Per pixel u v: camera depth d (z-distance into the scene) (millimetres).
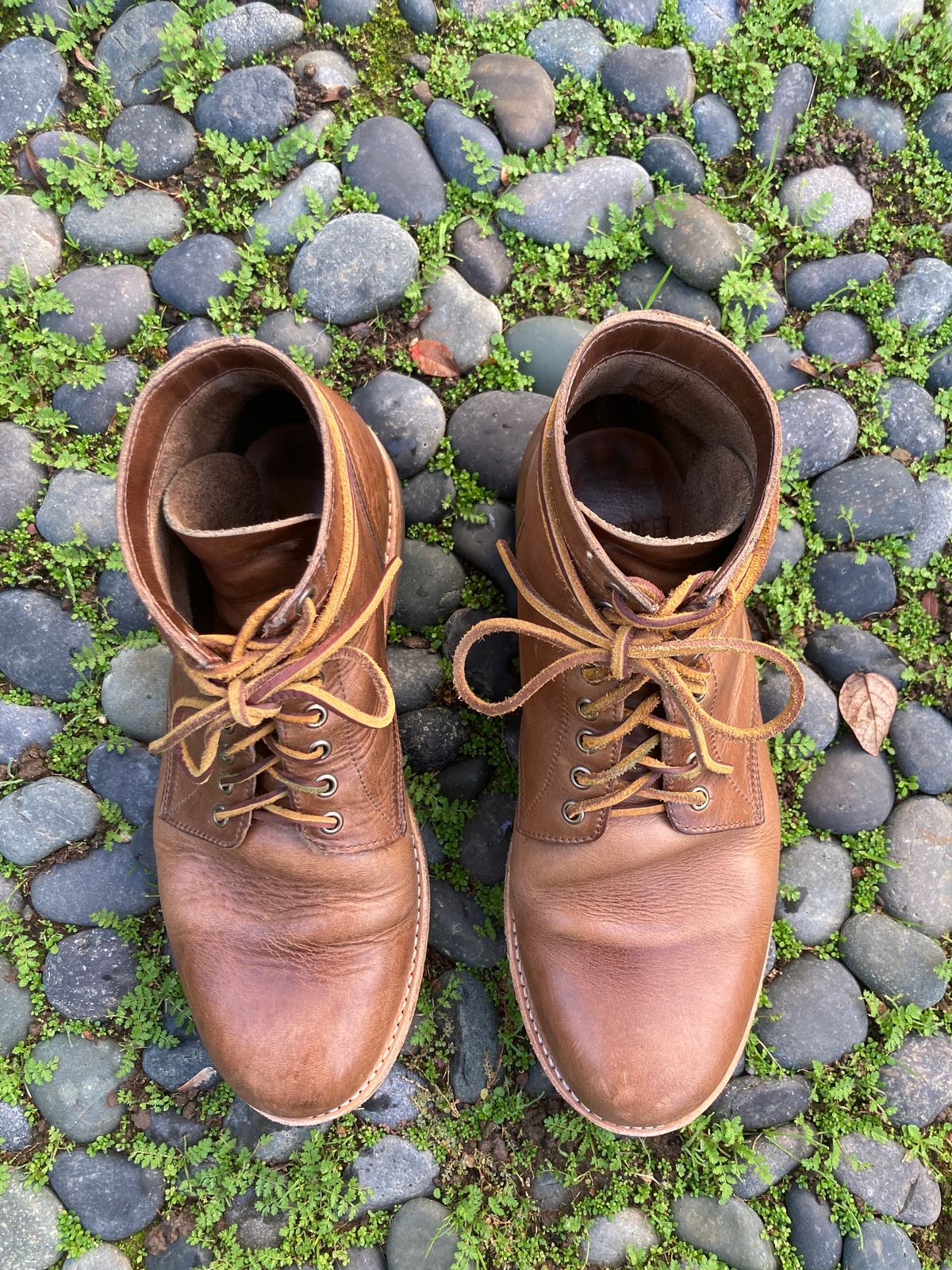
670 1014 380
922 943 444
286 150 437
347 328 446
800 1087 438
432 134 445
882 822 454
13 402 439
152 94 444
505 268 449
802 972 445
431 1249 427
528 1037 425
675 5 452
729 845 393
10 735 445
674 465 400
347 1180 435
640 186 445
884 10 447
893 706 449
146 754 446
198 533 320
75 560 436
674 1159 437
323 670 351
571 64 449
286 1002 376
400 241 435
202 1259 430
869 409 457
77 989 439
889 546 454
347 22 443
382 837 384
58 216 441
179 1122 437
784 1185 437
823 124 458
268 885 381
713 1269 425
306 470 401
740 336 450
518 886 397
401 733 443
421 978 406
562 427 327
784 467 449
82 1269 427
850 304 455
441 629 452
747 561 336
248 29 439
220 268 439
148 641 441
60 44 439
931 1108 437
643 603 324
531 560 370
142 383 443
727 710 378
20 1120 434
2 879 447
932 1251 432
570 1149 435
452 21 448
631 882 386
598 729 367
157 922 448
